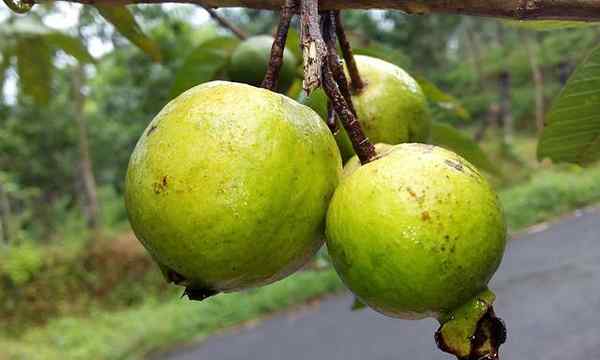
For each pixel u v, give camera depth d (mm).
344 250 1206
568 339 6969
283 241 1218
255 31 13797
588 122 1825
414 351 8016
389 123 1627
